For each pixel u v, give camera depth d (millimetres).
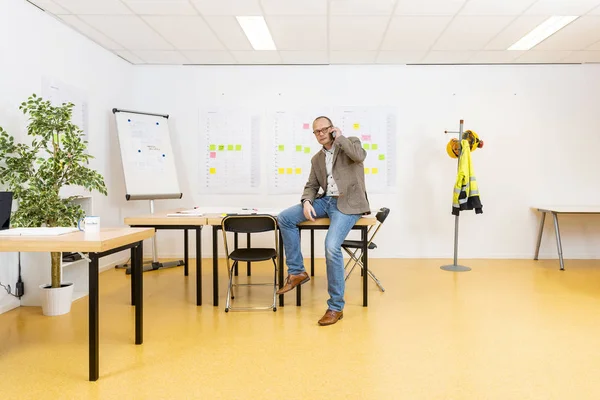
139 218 3389
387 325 3021
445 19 4180
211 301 3672
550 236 5707
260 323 3074
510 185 5676
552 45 4930
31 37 3750
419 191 5707
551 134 5652
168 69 5742
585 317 3203
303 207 3291
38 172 3242
